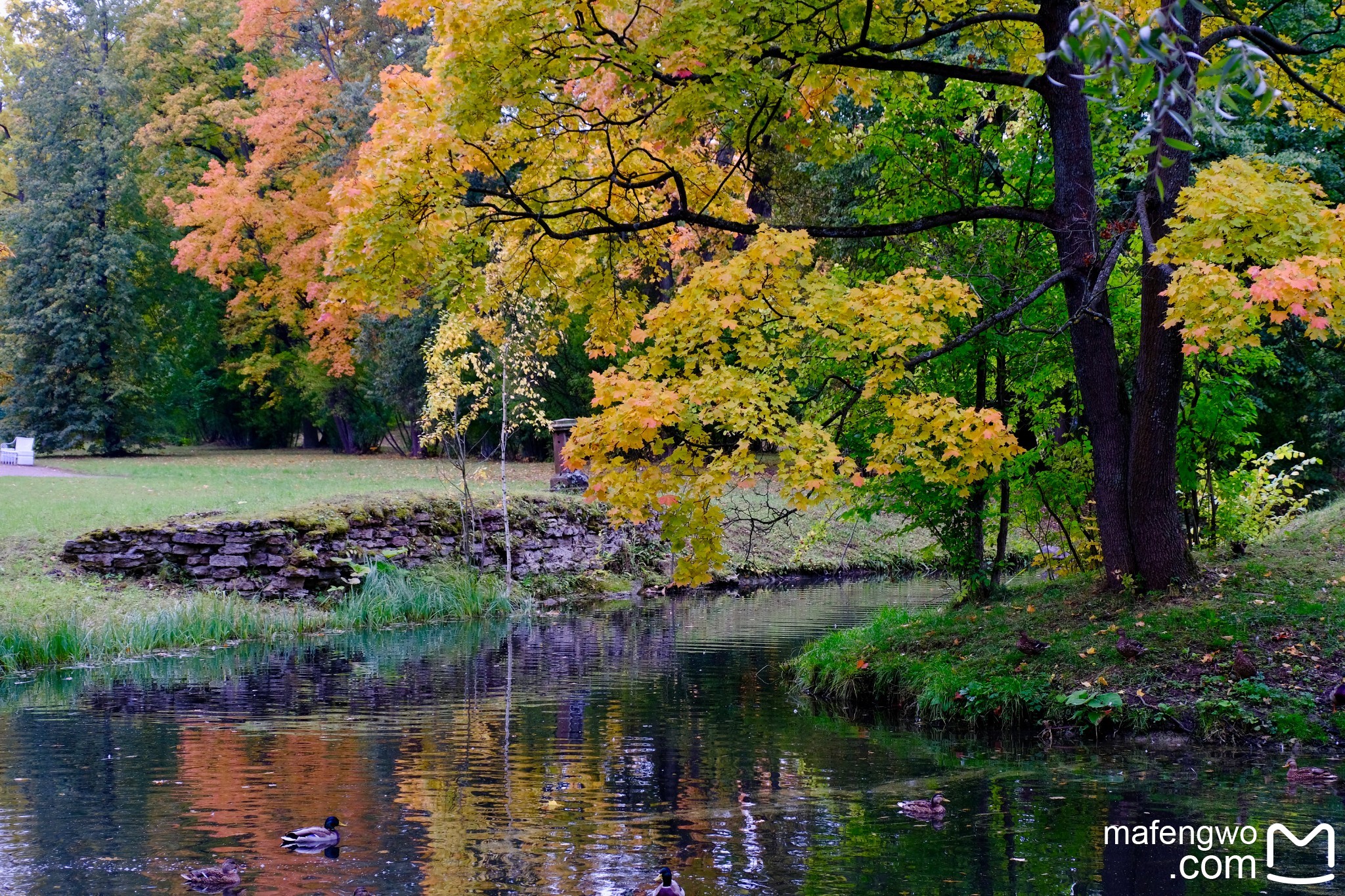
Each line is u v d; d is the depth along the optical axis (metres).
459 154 10.52
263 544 18.64
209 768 8.76
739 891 6.03
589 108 10.70
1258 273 7.38
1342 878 6.26
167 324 48.12
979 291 13.05
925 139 13.48
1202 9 4.70
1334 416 24.09
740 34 9.95
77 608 15.66
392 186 9.82
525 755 9.30
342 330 38.28
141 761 8.95
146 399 42.88
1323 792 8.05
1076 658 10.77
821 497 8.52
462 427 22.02
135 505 20.52
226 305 48.47
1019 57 12.27
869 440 12.76
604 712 11.17
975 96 13.39
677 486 8.81
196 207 37.53
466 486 21.88
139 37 42.06
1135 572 11.84
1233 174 8.22
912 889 6.07
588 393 35.53
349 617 17.91
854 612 19.66
